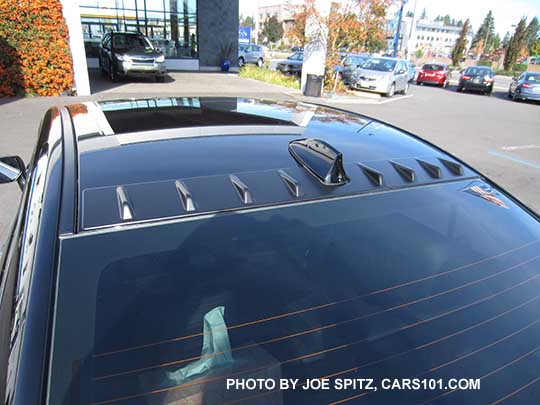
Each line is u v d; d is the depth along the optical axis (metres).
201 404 0.93
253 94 13.88
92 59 19.69
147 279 1.07
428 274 1.31
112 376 0.91
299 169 1.48
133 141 1.53
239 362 1.00
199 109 2.04
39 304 0.96
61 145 1.52
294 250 1.25
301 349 1.05
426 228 1.47
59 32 10.13
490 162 7.47
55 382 0.86
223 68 21.58
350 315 1.15
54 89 10.58
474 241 1.49
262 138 1.68
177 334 1.01
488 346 1.15
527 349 1.17
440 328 1.17
